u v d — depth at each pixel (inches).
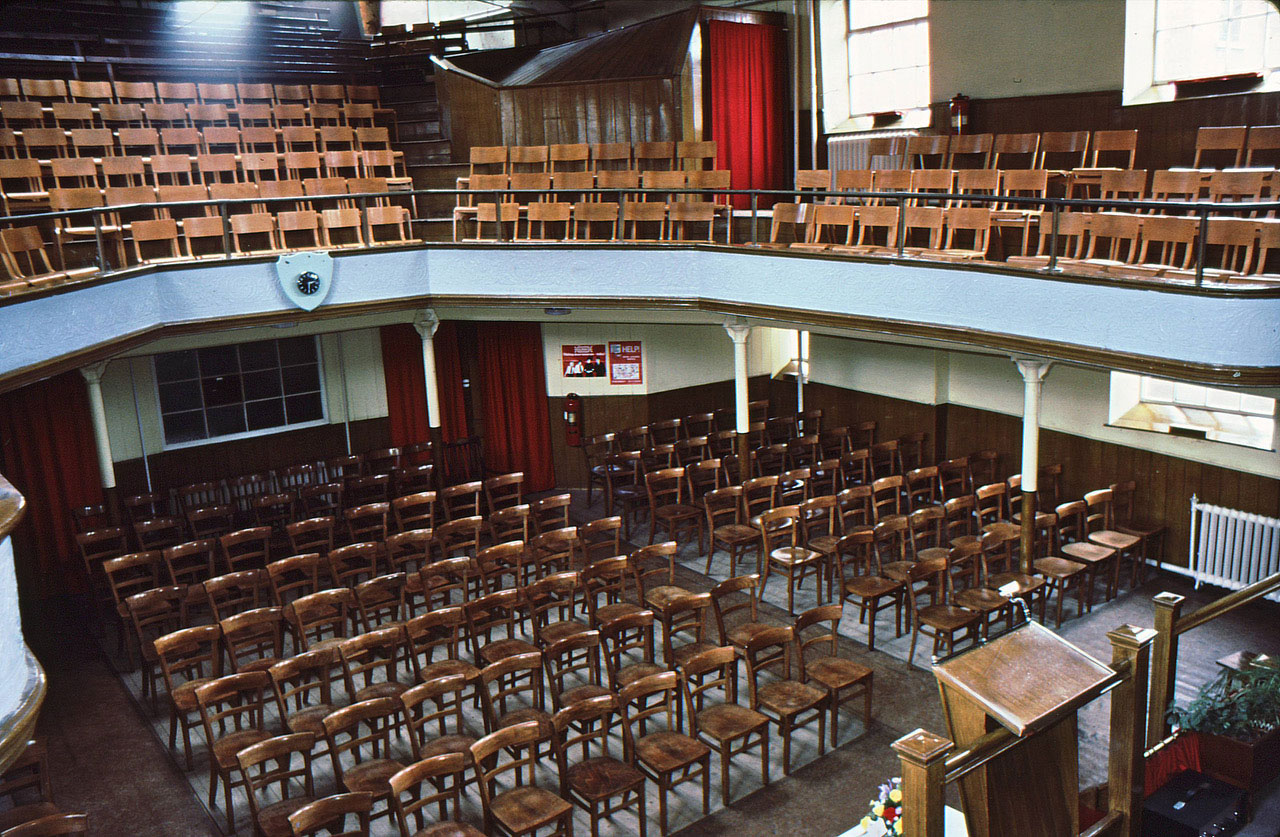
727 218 493.7
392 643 332.2
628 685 289.0
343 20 807.7
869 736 331.9
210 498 539.2
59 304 376.2
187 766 326.3
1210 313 307.6
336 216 489.1
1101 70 472.4
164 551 401.1
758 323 477.4
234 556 455.8
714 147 511.8
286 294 466.6
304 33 744.3
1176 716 235.0
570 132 567.5
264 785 299.0
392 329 582.6
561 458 624.7
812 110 599.8
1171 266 350.3
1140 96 461.7
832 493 517.0
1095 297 341.4
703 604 344.5
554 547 450.3
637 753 286.2
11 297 351.3
